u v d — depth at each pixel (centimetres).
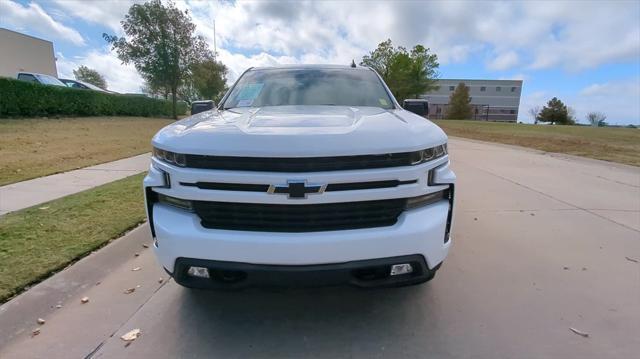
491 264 340
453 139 1609
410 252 215
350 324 252
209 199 210
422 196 224
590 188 632
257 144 204
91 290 294
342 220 212
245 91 356
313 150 201
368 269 215
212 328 248
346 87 356
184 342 234
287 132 213
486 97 9200
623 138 1622
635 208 513
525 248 376
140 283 305
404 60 5794
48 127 1430
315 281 211
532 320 255
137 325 251
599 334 240
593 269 330
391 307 271
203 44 2995
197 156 210
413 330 245
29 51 3841
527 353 223
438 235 224
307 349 228
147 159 856
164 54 2834
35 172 680
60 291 285
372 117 257
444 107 8562
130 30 2777
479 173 765
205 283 223
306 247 205
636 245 384
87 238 372
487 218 470
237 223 214
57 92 1848
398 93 5881
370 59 6156
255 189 206
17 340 234
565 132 2038
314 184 202
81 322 253
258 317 260
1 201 493
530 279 312
